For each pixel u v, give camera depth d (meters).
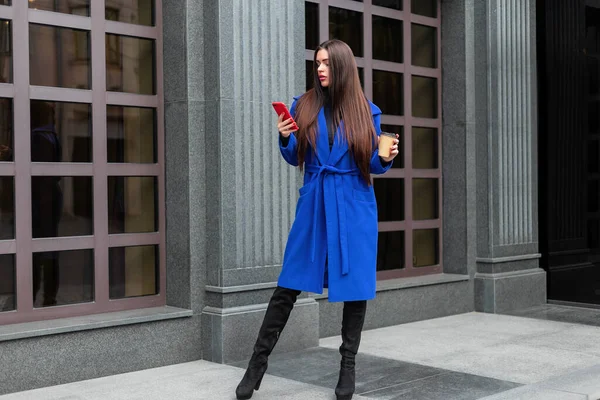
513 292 7.43
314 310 5.58
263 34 5.33
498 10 7.36
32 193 4.64
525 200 7.72
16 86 4.54
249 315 5.19
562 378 4.53
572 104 7.71
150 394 4.29
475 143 7.41
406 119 7.07
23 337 4.30
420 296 6.79
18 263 4.56
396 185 7.01
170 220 5.28
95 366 4.65
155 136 5.29
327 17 6.34
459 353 5.39
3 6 4.49
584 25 7.63
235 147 5.16
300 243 4.07
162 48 5.27
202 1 5.19
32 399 4.17
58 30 4.76
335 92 4.05
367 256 4.04
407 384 4.51
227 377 4.68
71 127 4.83
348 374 4.05
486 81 7.34
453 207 7.37
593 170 7.53
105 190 4.98
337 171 4.02
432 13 7.34
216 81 5.12
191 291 5.16
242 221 5.22
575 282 7.68
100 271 4.96
